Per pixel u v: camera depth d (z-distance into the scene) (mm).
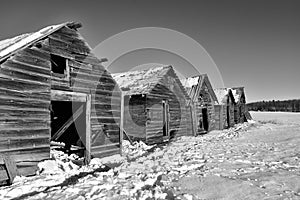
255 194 5102
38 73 9578
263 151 10531
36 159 9086
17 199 6125
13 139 8477
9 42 10789
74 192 6262
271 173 6637
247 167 7602
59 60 11516
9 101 8508
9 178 8094
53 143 13109
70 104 13914
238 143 14008
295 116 61062
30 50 9391
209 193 5430
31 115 9125
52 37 10359
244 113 37625
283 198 4762
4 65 8500
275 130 20703
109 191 6133
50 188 6977
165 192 5734
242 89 36969
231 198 5020
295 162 7926
